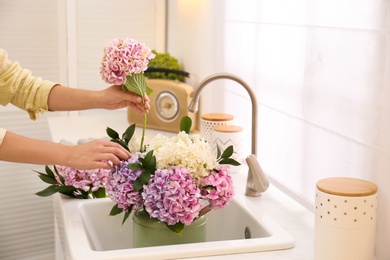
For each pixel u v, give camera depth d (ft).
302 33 5.48
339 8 4.83
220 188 4.61
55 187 5.62
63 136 8.38
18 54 10.21
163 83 8.64
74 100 5.78
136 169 4.51
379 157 4.44
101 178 5.59
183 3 9.53
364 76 4.56
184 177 4.45
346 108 4.83
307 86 5.38
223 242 4.57
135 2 10.42
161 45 10.69
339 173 4.99
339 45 4.86
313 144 5.39
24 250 11.14
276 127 6.18
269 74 6.23
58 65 10.42
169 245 4.55
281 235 4.73
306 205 5.56
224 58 7.54
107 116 9.94
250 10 6.62
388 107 4.30
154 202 4.49
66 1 10.18
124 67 4.72
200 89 5.82
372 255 4.17
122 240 5.64
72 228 4.86
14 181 10.77
